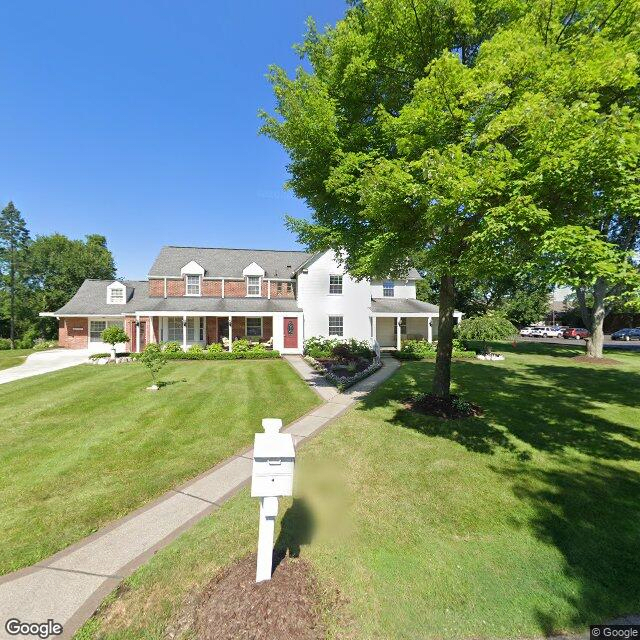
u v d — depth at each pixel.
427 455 5.95
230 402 9.48
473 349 22.47
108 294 23.84
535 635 2.65
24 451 6.06
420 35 6.65
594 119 4.56
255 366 16.41
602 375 13.62
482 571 3.29
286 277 23.84
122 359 18.47
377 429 7.24
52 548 3.56
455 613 2.83
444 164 4.75
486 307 34.16
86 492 4.68
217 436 6.84
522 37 5.15
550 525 4.02
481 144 5.38
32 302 35.91
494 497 4.62
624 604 2.92
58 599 2.92
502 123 4.60
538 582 3.16
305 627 2.57
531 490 4.80
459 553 3.54
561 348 25.50
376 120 7.61
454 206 4.93
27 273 37.25
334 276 22.20
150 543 3.65
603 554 3.53
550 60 5.09
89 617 2.75
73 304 23.80
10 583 3.10
